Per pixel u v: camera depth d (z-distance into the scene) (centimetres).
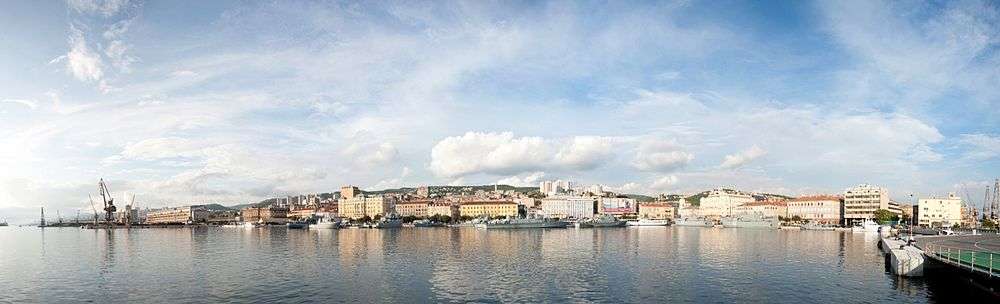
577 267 10550
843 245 16375
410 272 9881
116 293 8056
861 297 7375
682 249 14688
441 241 18738
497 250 14488
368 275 9531
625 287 8294
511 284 8569
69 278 9512
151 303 7369
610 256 12688
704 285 8431
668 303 7200
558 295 7719
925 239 15262
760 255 12875
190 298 7656
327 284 8631
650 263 11194
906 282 8400
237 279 9181
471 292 7950
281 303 7281
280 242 18550
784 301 7250
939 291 7662
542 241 18550
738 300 7344
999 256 8025
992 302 6512
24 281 9206
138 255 13712
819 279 8900
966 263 7256
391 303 7250
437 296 7688
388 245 16600
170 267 10925
